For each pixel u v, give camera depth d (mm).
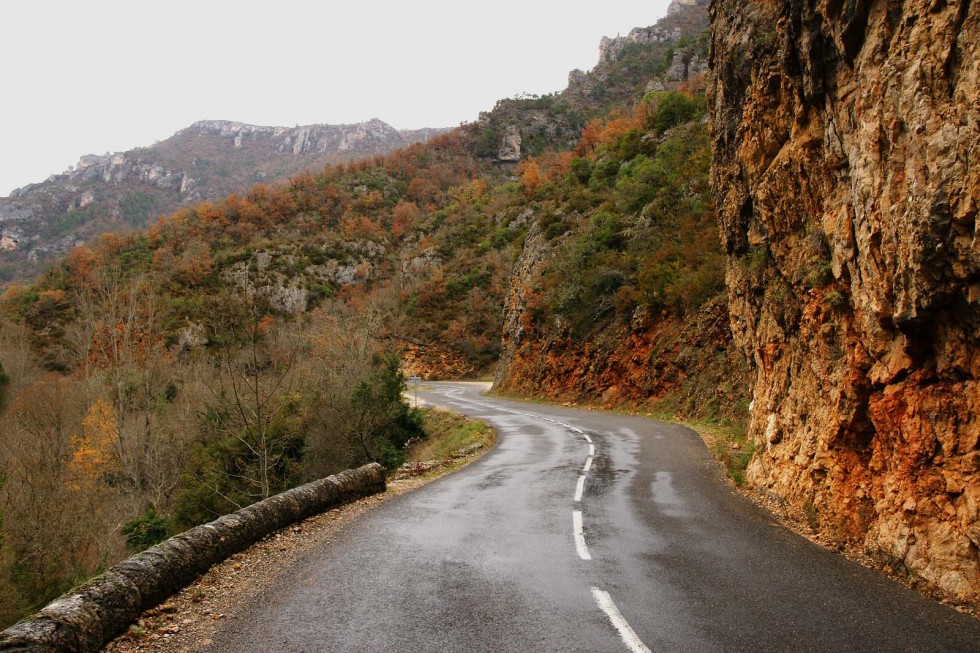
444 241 98875
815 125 8547
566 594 5605
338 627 4902
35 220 198375
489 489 11367
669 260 30656
